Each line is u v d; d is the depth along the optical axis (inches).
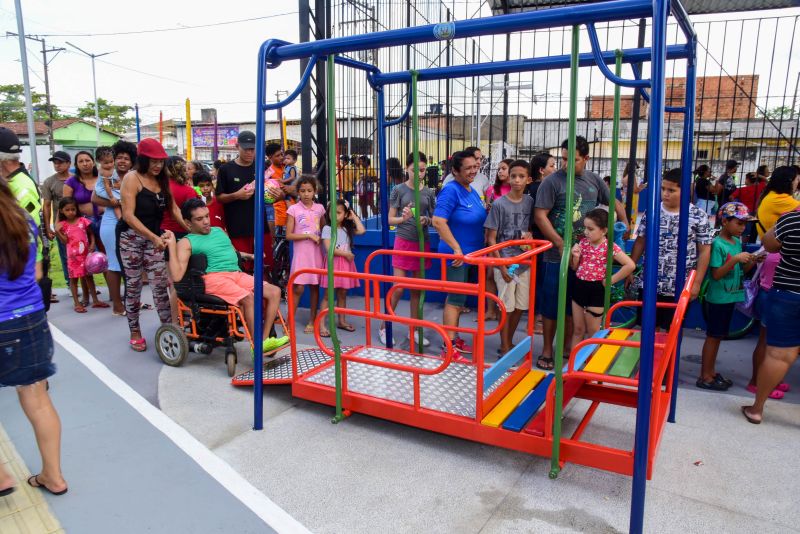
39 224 147.6
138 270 192.5
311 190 210.1
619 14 94.3
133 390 159.9
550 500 106.5
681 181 138.9
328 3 235.8
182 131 1651.1
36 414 104.8
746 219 153.4
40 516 101.2
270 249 248.5
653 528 97.7
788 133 394.3
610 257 147.7
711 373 160.4
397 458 122.7
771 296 131.4
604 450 106.1
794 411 144.9
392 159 278.7
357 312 131.1
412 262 204.2
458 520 100.3
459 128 479.8
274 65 136.7
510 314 182.5
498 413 123.1
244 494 108.3
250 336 167.9
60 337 210.7
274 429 136.8
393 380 147.1
